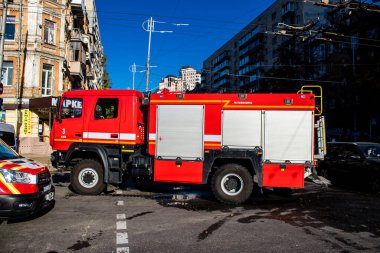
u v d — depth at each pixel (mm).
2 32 16047
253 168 8547
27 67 25547
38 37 25953
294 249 5094
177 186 11180
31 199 6094
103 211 7469
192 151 8750
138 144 9484
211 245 5246
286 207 8109
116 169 9242
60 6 27938
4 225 6270
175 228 6180
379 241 5523
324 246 5246
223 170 8492
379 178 10188
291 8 60500
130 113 9305
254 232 5957
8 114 25172
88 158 9656
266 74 47188
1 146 7375
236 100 8664
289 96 8516
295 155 8414
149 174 9070
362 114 36281
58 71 27469
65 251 4930
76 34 34969
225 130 8648
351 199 9188
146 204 8297
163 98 8969
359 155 11266
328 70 41031
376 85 31234
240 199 8375
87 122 9508
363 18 35656
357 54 37219
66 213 7230
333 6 18438
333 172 12203
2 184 5938
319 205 8359
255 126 8562
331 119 41344
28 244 5223
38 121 25734
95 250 4977
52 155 9727
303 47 43938
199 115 8781
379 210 7816
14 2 25719
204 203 8523
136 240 5457
